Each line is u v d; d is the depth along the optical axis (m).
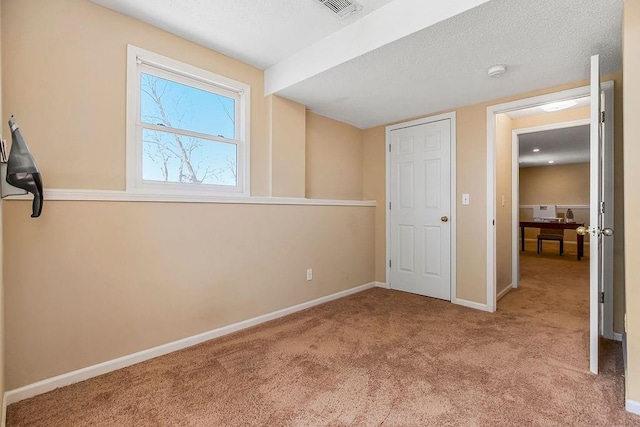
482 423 1.43
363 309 3.08
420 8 1.85
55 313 1.74
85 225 1.84
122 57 2.03
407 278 3.72
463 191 3.24
